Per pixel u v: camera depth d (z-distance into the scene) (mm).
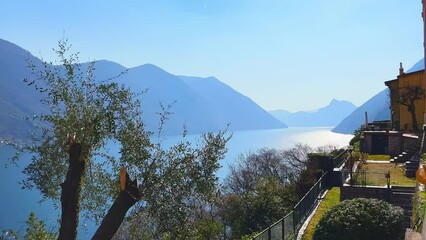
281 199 29953
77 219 7707
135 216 8320
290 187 31219
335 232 14695
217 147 8555
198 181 8180
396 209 15156
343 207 15336
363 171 23500
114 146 8109
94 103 7848
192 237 8344
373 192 20656
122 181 7555
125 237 9211
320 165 28938
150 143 8125
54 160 8328
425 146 24219
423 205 13492
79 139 7664
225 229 26516
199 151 8406
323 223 15227
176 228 8047
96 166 8328
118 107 7980
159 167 8078
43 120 7859
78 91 7906
